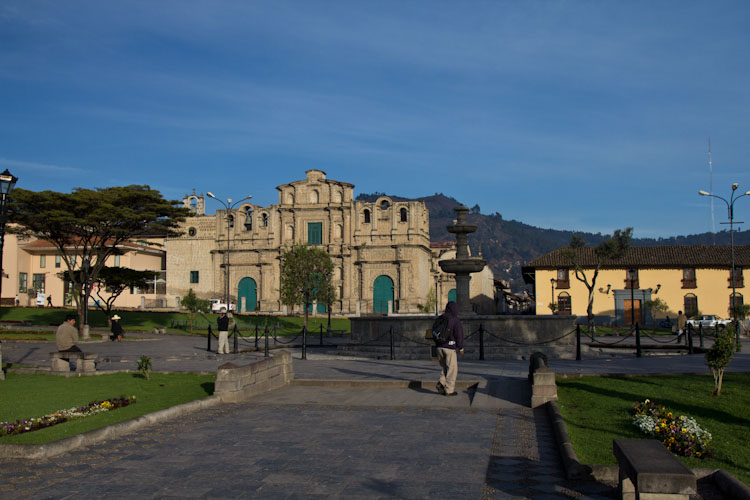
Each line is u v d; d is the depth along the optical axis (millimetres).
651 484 5840
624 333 47250
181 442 10109
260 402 13961
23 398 14445
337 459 9023
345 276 74688
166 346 33312
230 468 8570
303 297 52781
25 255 69062
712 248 65938
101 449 9664
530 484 7848
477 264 27438
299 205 76312
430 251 80375
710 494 7340
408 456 9188
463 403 13688
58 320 49156
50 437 10273
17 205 38438
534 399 12977
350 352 27203
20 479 8102
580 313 66125
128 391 15703
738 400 12891
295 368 21078
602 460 8555
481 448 9664
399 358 25141
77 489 7676
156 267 77625
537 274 67500
